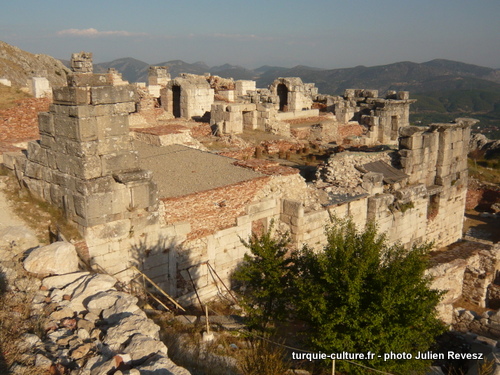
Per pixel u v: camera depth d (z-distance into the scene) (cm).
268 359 1155
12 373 766
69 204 1446
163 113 4006
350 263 1259
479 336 1905
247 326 1434
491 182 4350
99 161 1406
